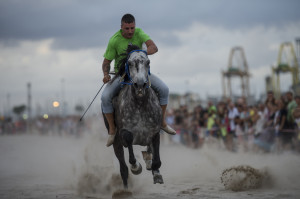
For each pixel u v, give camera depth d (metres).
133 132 6.54
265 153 13.20
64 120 39.19
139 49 6.55
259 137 13.55
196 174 9.61
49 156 16.03
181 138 19.83
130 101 6.46
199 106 18.11
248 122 14.76
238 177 7.42
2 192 7.83
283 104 12.81
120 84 6.95
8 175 10.67
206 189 7.40
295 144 12.34
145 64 6.25
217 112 16.34
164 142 21.88
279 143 12.80
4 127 53.56
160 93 6.89
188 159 12.93
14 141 30.95
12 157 16.23
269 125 13.35
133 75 6.21
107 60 7.12
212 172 9.68
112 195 6.82
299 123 12.17
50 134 44.47
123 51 6.98
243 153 13.70
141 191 7.49
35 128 54.47
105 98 6.96
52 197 7.12
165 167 11.19
